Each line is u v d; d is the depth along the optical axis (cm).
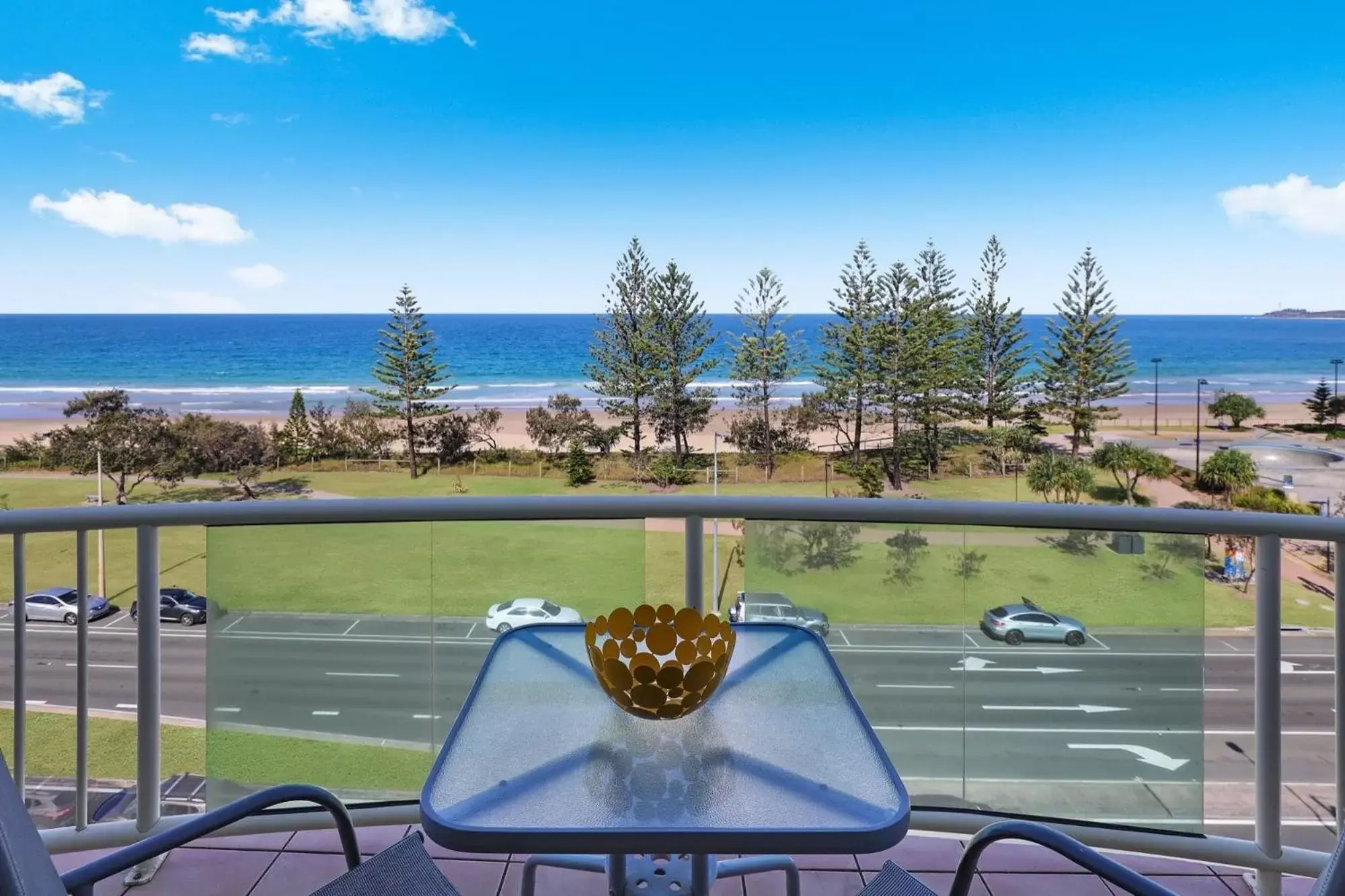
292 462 2270
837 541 125
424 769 129
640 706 83
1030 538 123
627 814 71
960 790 127
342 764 128
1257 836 115
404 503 122
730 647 91
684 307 2186
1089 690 123
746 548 125
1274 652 112
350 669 129
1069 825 122
